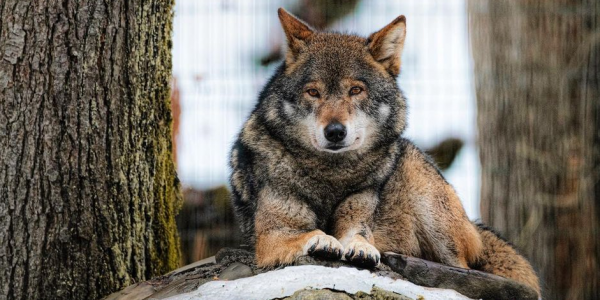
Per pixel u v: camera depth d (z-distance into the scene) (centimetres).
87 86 1078
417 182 1219
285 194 1130
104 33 1091
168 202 1230
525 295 1069
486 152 2044
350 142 1109
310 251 1029
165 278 1110
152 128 1173
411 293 984
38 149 1055
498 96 2020
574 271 1952
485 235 1288
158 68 1180
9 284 1047
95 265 1093
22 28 1046
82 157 1077
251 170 1170
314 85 1136
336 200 1160
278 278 976
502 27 2017
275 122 1155
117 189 1110
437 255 1223
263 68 1905
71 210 1073
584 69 1973
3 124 1041
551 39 1986
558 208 1966
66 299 1071
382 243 1202
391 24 1188
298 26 1206
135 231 1141
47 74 1056
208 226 1769
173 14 1236
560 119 1977
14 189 1046
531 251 1972
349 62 1158
